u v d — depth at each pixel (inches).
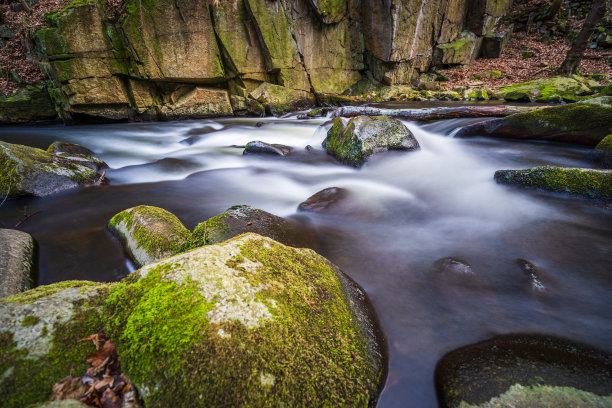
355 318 82.3
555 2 778.2
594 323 89.6
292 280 79.4
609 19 742.5
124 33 430.9
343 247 137.6
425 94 616.1
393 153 252.2
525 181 184.1
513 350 77.8
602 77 596.4
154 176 252.2
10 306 62.1
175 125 483.2
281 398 55.3
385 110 414.6
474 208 177.2
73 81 436.5
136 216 132.3
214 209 184.1
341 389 61.7
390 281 112.9
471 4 769.6
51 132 424.2
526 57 765.9
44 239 141.6
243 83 556.4
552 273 113.7
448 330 89.4
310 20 577.9
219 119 538.0
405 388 72.2
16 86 491.5
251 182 236.7
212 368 54.6
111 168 270.4
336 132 284.0
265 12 510.0
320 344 66.9
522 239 139.7
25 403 50.2
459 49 755.4
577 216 153.4
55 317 62.0
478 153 268.4
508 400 62.4
